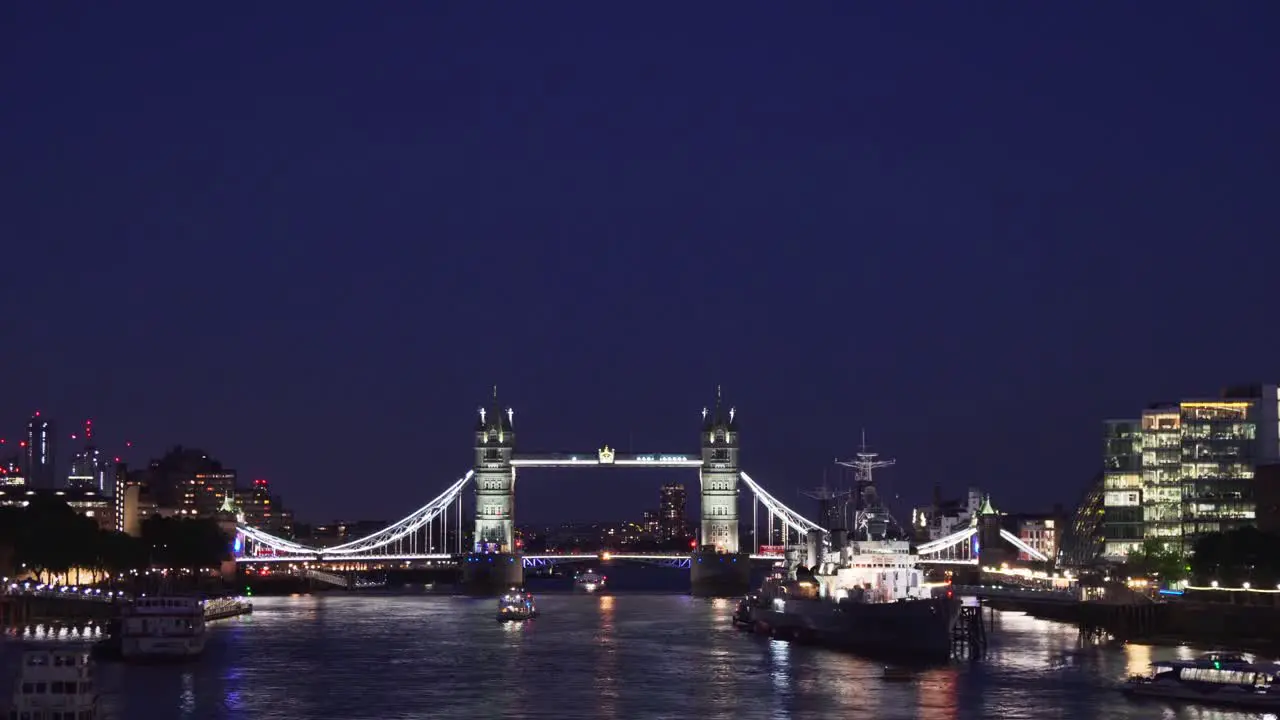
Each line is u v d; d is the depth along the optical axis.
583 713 168.25
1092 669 199.00
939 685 185.38
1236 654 188.50
